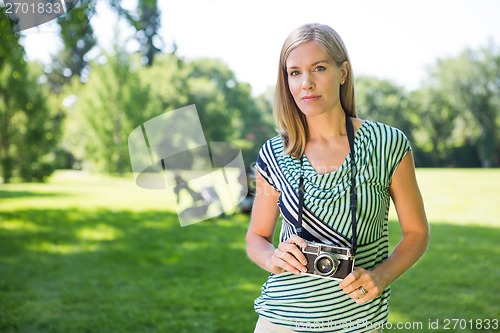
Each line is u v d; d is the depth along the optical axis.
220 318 4.39
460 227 8.77
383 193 1.55
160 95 19.55
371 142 1.54
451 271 5.80
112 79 19.23
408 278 5.50
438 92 26.27
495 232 8.27
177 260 6.66
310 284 1.55
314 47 1.53
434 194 13.25
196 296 5.05
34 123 17.58
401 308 4.54
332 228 1.54
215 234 8.25
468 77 26.31
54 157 19.95
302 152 1.61
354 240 1.51
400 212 1.59
